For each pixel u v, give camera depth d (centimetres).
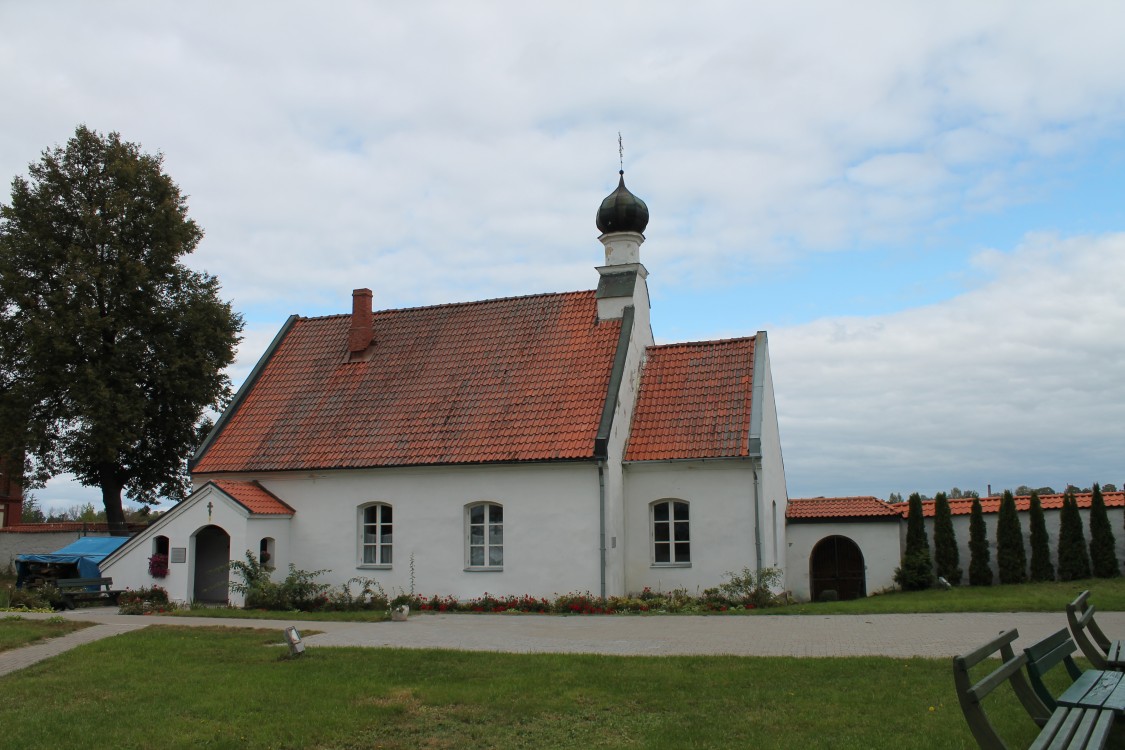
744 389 2822
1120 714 842
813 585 3288
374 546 2858
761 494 2639
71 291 3619
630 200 3120
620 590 2675
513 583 2653
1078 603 1145
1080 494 3203
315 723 1135
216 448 3084
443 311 3334
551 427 2712
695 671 1380
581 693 1252
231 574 2739
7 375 3741
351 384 3170
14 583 3619
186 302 3925
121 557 2920
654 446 2750
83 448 3728
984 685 764
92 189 3822
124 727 1135
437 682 1348
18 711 1238
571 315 3103
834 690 1227
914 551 3184
